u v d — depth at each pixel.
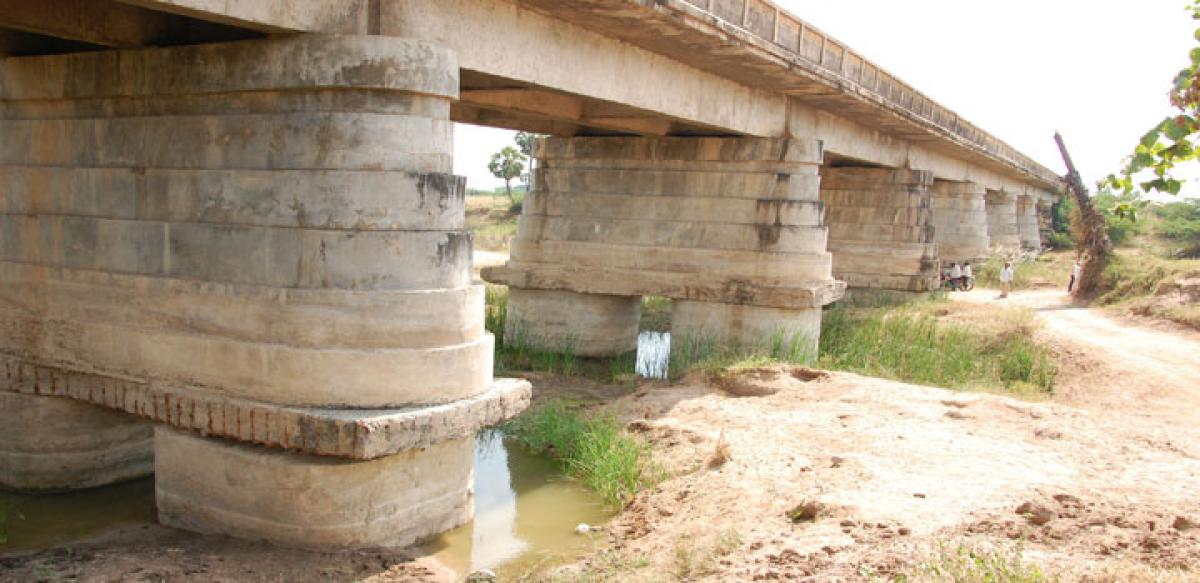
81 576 7.26
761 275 16.25
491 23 9.87
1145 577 6.05
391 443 7.79
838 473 9.35
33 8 7.62
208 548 8.11
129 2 6.80
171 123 8.58
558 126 17.47
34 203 9.42
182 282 8.56
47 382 9.52
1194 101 4.18
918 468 9.41
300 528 8.02
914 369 16.83
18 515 9.09
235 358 8.27
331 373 7.97
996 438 10.81
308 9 7.71
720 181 16.56
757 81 15.38
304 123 7.92
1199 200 52.16
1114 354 18.02
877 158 22.80
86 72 8.95
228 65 8.14
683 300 17.11
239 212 8.26
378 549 8.22
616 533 9.12
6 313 9.67
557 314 17.86
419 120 8.12
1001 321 20.73
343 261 7.95
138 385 8.88
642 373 16.66
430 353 8.20
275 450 8.17
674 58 13.62
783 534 7.86
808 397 13.21
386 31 8.45
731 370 14.49
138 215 8.80
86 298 9.16
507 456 11.90
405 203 8.05
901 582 6.25
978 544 6.95
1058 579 6.04
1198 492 8.41
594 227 17.36
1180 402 15.16
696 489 9.66
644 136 16.94
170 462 8.73
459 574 8.09
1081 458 9.89
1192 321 21.67
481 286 8.90
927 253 24.58
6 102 9.48
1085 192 28.59
